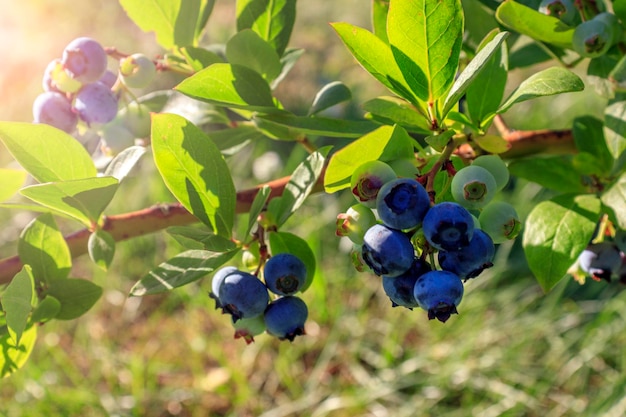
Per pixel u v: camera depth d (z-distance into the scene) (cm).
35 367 98
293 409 100
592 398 99
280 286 40
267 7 47
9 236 122
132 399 101
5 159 128
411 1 37
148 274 38
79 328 111
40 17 171
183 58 48
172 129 39
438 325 108
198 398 103
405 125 39
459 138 40
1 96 156
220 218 40
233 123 50
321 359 105
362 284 114
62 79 44
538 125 127
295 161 121
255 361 107
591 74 46
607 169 48
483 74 41
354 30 38
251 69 42
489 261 35
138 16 48
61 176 41
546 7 45
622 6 44
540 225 42
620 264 46
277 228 42
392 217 35
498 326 108
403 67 39
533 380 101
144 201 123
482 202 36
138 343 111
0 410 98
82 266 122
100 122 44
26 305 39
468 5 51
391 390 100
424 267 36
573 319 107
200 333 110
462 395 101
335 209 118
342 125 41
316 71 153
